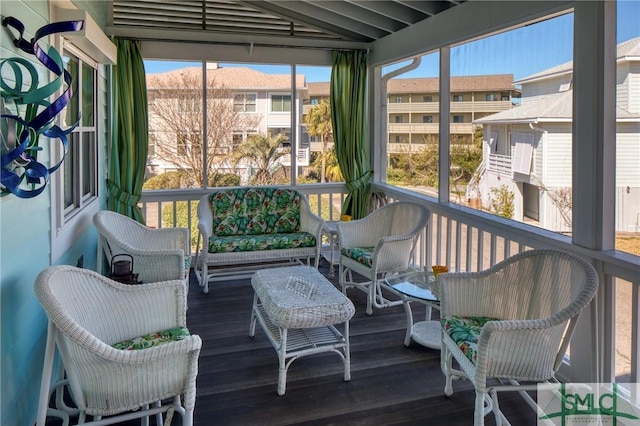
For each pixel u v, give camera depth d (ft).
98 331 7.13
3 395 6.21
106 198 15.76
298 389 8.93
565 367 9.27
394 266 12.64
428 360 10.12
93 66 13.11
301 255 15.06
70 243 10.23
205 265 14.43
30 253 7.39
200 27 16.74
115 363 5.86
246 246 14.52
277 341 9.16
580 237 8.87
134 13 16.01
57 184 9.10
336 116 18.34
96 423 6.35
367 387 9.01
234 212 15.98
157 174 17.24
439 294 8.84
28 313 7.24
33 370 7.48
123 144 15.78
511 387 6.97
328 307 8.87
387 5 14.64
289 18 16.92
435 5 13.65
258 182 18.26
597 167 8.52
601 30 8.36
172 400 7.86
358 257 13.15
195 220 18.21
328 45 17.99
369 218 14.53
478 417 6.75
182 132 17.34
